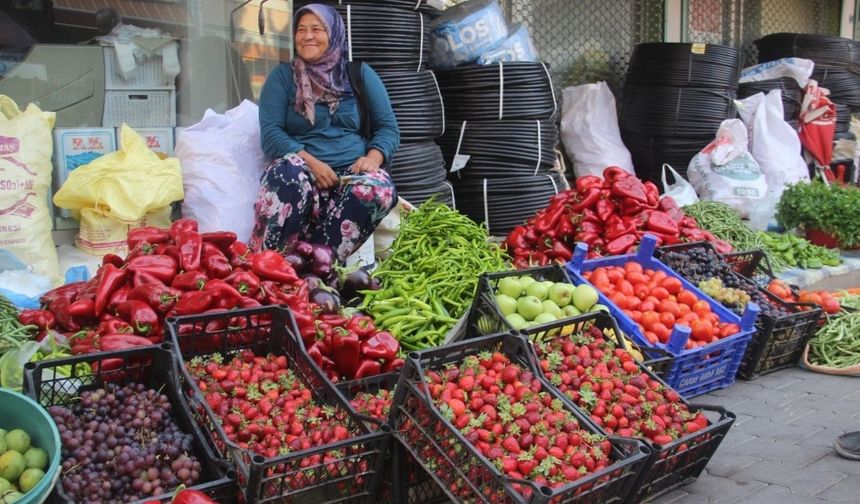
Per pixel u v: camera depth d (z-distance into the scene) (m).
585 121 7.45
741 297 4.22
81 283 3.31
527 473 2.32
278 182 4.08
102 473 2.20
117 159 4.15
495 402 2.55
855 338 4.50
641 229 4.71
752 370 4.19
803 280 5.94
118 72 4.77
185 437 2.37
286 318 2.88
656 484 2.80
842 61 9.08
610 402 2.82
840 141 8.98
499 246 4.91
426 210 4.60
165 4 5.02
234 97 5.28
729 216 6.27
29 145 3.82
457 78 6.16
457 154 6.25
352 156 4.41
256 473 2.19
